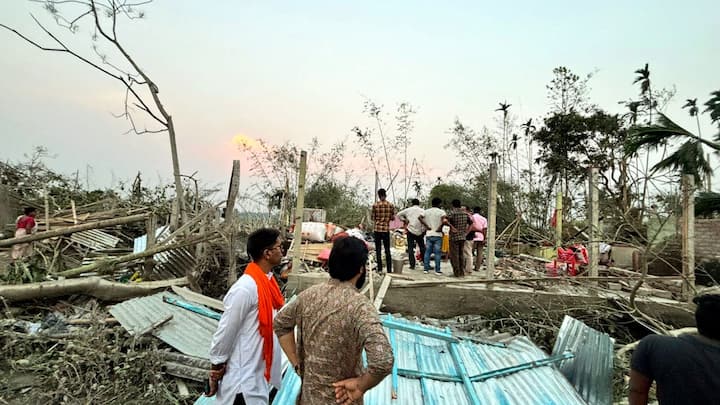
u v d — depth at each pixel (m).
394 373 4.11
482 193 19.70
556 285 7.83
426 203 19.69
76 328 5.41
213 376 2.75
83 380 4.40
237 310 2.74
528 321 6.86
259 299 2.86
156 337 5.07
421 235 9.54
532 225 15.16
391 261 8.82
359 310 2.12
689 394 2.13
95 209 13.45
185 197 12.25
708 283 8.84
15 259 7.75
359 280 2.34
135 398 4.29
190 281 7.34
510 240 13.35
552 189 20.97
